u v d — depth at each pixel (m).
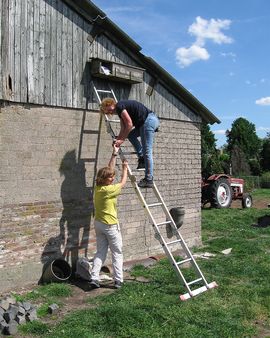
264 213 12.65
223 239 7.94
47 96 5.15
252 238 8.72
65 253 5.40
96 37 5.73
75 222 5.51
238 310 4.30
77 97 5.50
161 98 6.87
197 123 7.70
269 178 26.00
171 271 5.66
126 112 4.98
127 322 3.88
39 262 5.11
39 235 5.11
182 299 4.52
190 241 7.54
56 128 5.29
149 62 6.43
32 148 5.03
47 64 5.16
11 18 4.79
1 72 4.69
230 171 23.48
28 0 4.96
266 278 5.46
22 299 4.51
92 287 4.97
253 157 32.16
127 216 6.29
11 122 4.83
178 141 7.26
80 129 5.57
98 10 5.51
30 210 5.02
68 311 4.28
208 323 3.96
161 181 6.92
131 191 6.35
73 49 5.45
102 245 5.08
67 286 4.94
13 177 4.85
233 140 33.69
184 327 3.84
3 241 4.75
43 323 3.93
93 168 5.75
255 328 3.92
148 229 6.63
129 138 5.46
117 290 4.90
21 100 4.89
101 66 5.60
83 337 3.57
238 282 5.32
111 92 5.85
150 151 5.19
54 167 5.27
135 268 5.90
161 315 4.07
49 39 5.18
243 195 14.97
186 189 7.45
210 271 5.76
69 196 5.45
